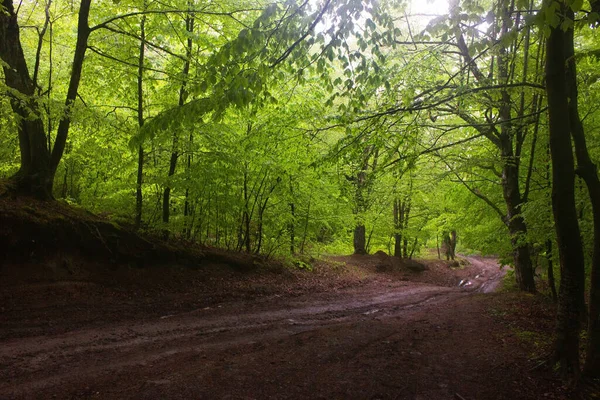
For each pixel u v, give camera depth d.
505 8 3.95
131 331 7.36
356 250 24.61
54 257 9.45
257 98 5.55
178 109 4.84
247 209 14.66
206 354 6.08
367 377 5.17
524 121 9.49
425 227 22.53
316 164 8.79
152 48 11.91
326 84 5.94
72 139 13.43
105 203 12.06
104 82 13.23
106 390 4.60
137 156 12.66
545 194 9.59
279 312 10.03
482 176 12.55
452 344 6.72
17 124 8.82
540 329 7.46
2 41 9.96
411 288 16.33
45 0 11.42
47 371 5.21
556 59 4.87
